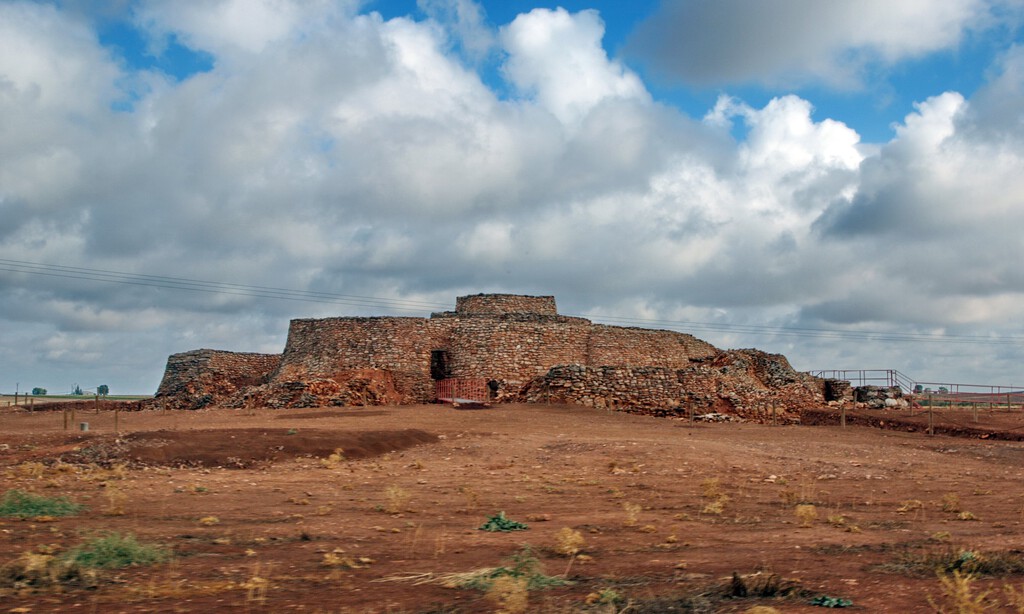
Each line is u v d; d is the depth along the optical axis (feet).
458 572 40.68
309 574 40.14
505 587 34.55
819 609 33.19
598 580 39.04
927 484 85.15
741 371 215.72
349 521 59.31
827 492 79.05
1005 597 35.17
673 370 196.03
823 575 39.93
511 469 95.25
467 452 107.55
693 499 73.61
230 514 62.03
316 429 115.65
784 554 46.14
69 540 48.80
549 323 235.61
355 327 232.12
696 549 48.26
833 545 49.26
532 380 211.00
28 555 41.14
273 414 166.40
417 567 42.29
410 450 110.73
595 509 67.05
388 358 225.15
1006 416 175.01
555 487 80.79
